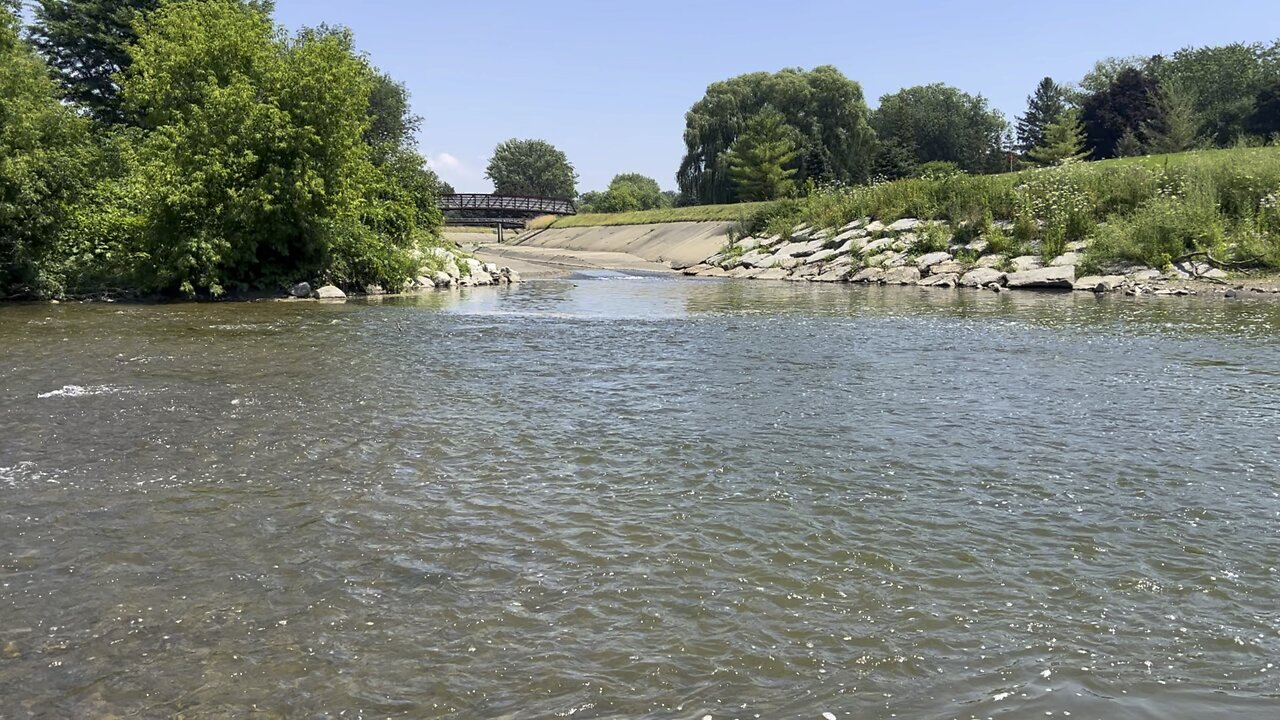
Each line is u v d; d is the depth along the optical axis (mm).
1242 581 5555
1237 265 26938
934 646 4746
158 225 27031
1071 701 4188
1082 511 6844
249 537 6297
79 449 8617
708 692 4285
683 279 40656
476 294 30672
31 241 26156
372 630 4918
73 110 28562
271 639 4812
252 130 27500
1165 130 73750
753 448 8672
